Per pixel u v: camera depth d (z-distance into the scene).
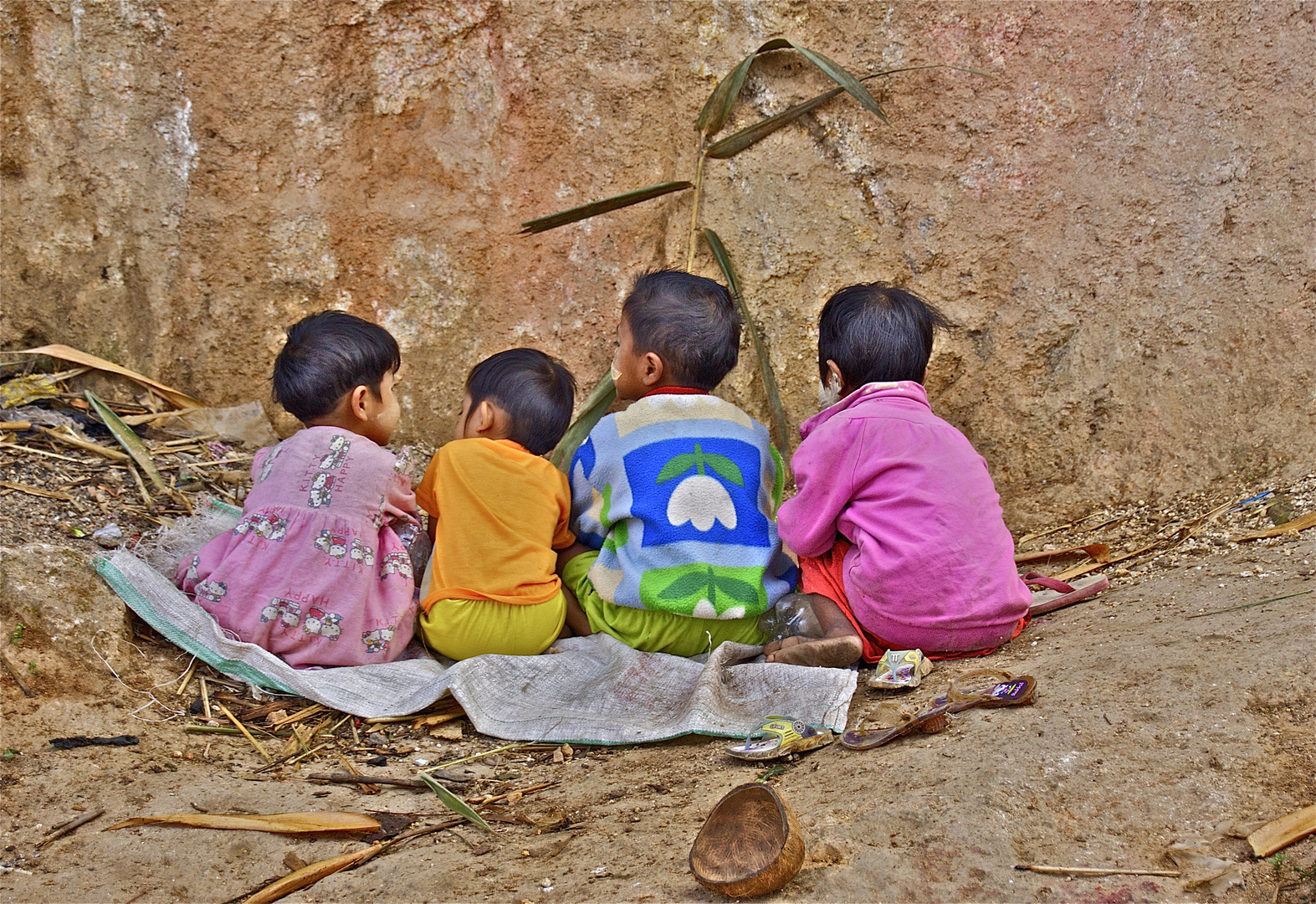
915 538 2.63
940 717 2.15
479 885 1.83
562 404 3.07
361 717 2.58
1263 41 3.59
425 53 3.56
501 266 3.70
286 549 2.71
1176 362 3.60
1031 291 3.67
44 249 3.54
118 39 3.46
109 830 1.98
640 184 3.69
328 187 3.62
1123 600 2.79
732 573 2.82
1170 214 3.62
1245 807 1.81
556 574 3.11
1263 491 3.25
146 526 3.01
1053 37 3.61
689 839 1.92
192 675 2.60
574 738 2.50
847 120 3.64
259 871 1.91
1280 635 2.22
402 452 3.70
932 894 1.65
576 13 3.58
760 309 3.72
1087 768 1.90
